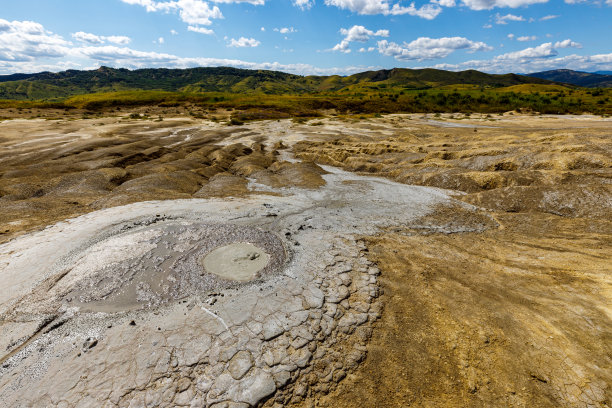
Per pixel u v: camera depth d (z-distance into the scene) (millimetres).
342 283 10188
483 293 9922
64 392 6355
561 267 11188
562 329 8180
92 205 17469
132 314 8531
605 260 11391
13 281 9805
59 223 14211
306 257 11820
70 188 21516
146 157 33062
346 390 6645
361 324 8391
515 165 23109
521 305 9258
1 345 7512
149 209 16297
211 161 32906
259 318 8344
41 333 7887
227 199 18984
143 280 10047
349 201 19641
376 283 10312
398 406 6379
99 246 12055
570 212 15969
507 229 15430
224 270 10703
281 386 6582
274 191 22094
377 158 33250
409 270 11273
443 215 17297
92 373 6746
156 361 7000
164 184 21828
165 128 56688
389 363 7277
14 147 35938
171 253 11750
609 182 17469
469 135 45281
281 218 15977
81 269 10508
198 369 6828
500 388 6723
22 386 6508
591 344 7652
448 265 11750
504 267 11562
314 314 8602
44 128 49375
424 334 8148
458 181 22609
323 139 47688
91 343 7453
